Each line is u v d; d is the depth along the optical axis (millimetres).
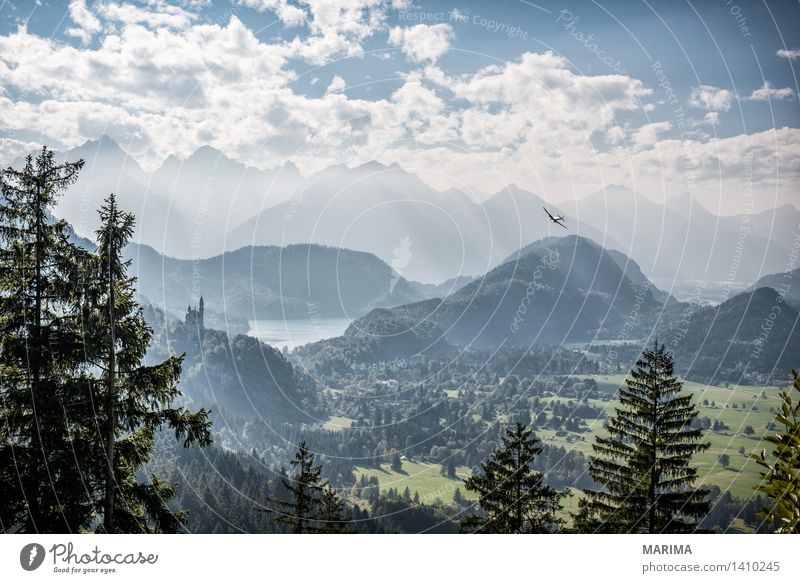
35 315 11328
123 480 11016
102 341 10883
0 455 10500
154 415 10992
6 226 11305
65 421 10594
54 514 10422
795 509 4496
